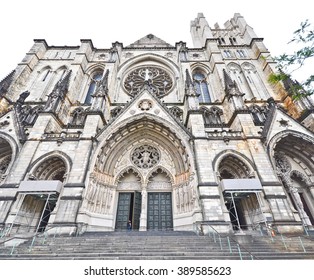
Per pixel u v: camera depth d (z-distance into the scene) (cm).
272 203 1730
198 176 1891
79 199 1777
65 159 2059
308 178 2270
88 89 3572
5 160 2388
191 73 3588
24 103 3020
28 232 1784
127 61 3972
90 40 4175
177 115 3003
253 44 4106
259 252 1155
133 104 2578
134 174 2427
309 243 1330
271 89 3291
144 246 1288
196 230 1672
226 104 2888
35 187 1803
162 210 2169
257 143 2103
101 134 2252
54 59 3894
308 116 2459
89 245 1316
